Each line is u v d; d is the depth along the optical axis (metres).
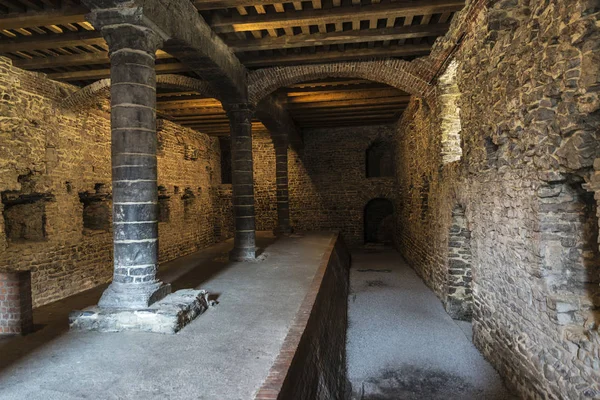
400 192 13.90
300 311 4.46
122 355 3.58
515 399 4.37
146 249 4.48
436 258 8.35
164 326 4.10
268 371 3.23
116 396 2.87
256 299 5.33
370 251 14.82
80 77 7.39
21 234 7.35
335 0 5.66
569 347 3.40
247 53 7.61
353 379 5.06
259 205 15.95
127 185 4.40
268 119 10.45
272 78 8.03
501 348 4.80
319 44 6.85
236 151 8.11
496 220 4.82
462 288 7.13
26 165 6.86
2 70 6.47
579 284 3.70
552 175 3.54
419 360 5.48
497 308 4.92
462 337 6.15
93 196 8.88
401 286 9.48
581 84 3.12
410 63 7.62
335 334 5.51
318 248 9.69
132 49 4.39
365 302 8.27
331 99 10.55
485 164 5.05
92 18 4.29
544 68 3.56
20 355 3.63
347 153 15.59
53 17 5.11
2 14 5.15
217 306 5.03
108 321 4.19
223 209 15.93
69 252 7.85
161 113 11.38
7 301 4.16
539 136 3.68
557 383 3.56
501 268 4.74
